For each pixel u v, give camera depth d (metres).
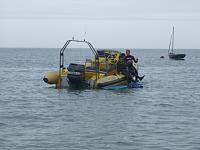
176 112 22.30
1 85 36.72
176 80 44.12
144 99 27.50
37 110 22.66
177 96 29.70
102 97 28.05
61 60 33.25
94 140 15.75
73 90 31.84
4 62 86.94
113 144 15.24
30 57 131.88
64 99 27.12
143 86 36.22
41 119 19.86
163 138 16.16
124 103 25.50
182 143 15.44
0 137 16.06
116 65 33.00
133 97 28.38
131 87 33.78
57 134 16.62
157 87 35.91
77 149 14.58
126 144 15.27
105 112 21.97
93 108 23.36
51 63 84.50
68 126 18.17
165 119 20.09
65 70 33.06
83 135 16.48
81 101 26.19
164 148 14.78
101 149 14.62
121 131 17.23
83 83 32.34
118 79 32.59
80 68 31.77
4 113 21.56
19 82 39.62
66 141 15.58
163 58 139.62
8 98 27.91
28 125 18.41
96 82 32.09
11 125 18.39
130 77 33.34
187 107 24.28
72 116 20.67
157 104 25.33
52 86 35.62
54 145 15.05
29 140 15.66
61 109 23.00
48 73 33.25
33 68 64.50
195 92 32.62
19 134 16.59
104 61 33.06
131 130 17.45
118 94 29.72
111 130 17.41
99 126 18.19
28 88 34.09
